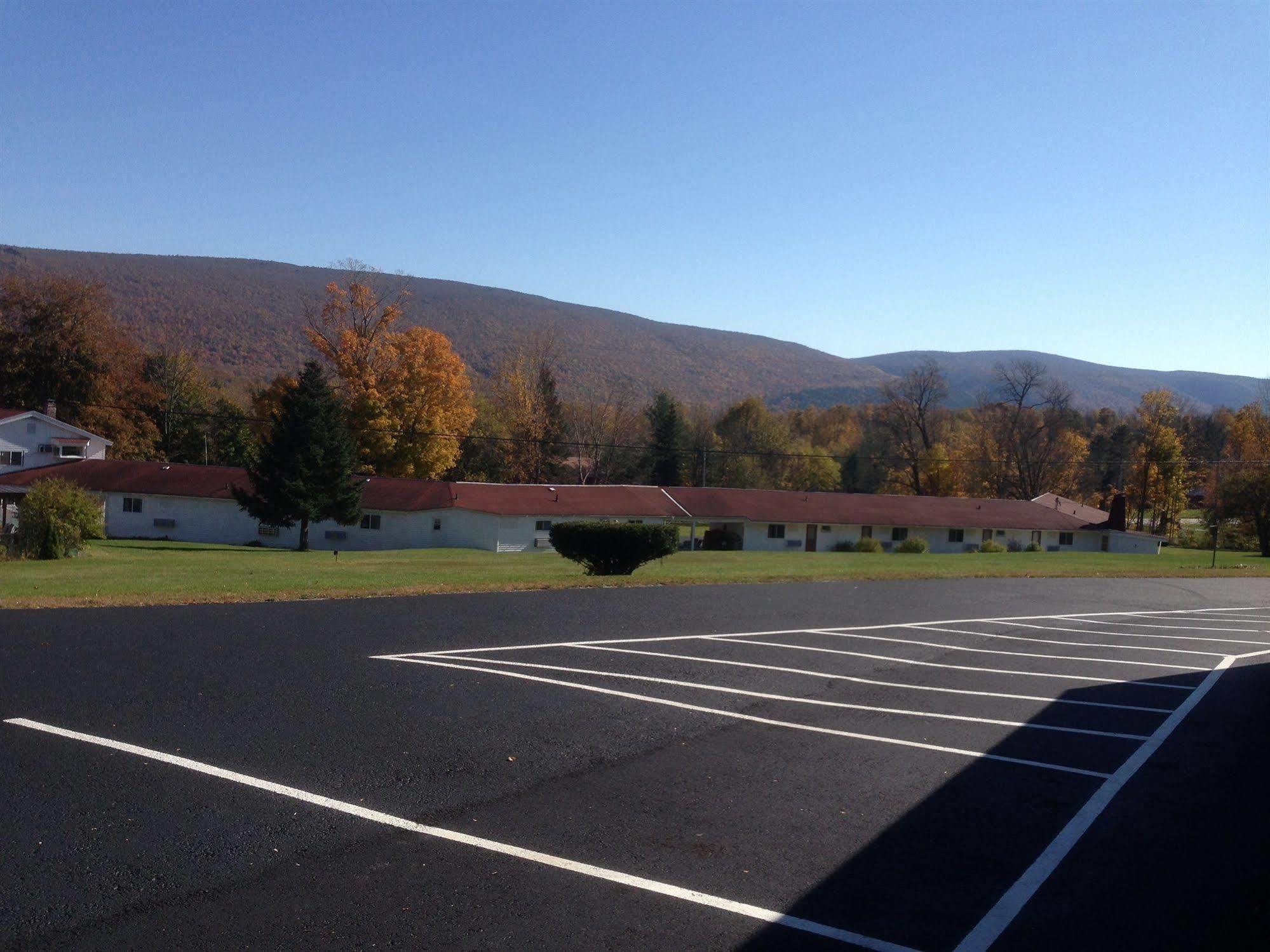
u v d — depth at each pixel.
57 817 5.96
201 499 49.03
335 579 21.27
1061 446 73.12
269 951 4.46
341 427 43.88
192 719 8.24
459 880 5.30
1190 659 13.60
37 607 14.38
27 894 4.95
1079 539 56.97
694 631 13.95
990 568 30.62
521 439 66.81
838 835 6.17
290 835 5.83
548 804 6.55
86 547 35.16
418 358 56.19
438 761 7.38
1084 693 10.86
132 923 4.69
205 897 4.99
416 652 11.55
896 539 54.53
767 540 52.88
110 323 62.34
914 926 4.95
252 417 65.88
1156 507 70.31
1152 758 8.21
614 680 10.47
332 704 8.95
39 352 58.91
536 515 48.19
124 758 7.14
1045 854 5.96
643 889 5.26
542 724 8.57
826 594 19.89
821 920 4.98
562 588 19.20
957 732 8.84
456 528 48.56
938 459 70.56
